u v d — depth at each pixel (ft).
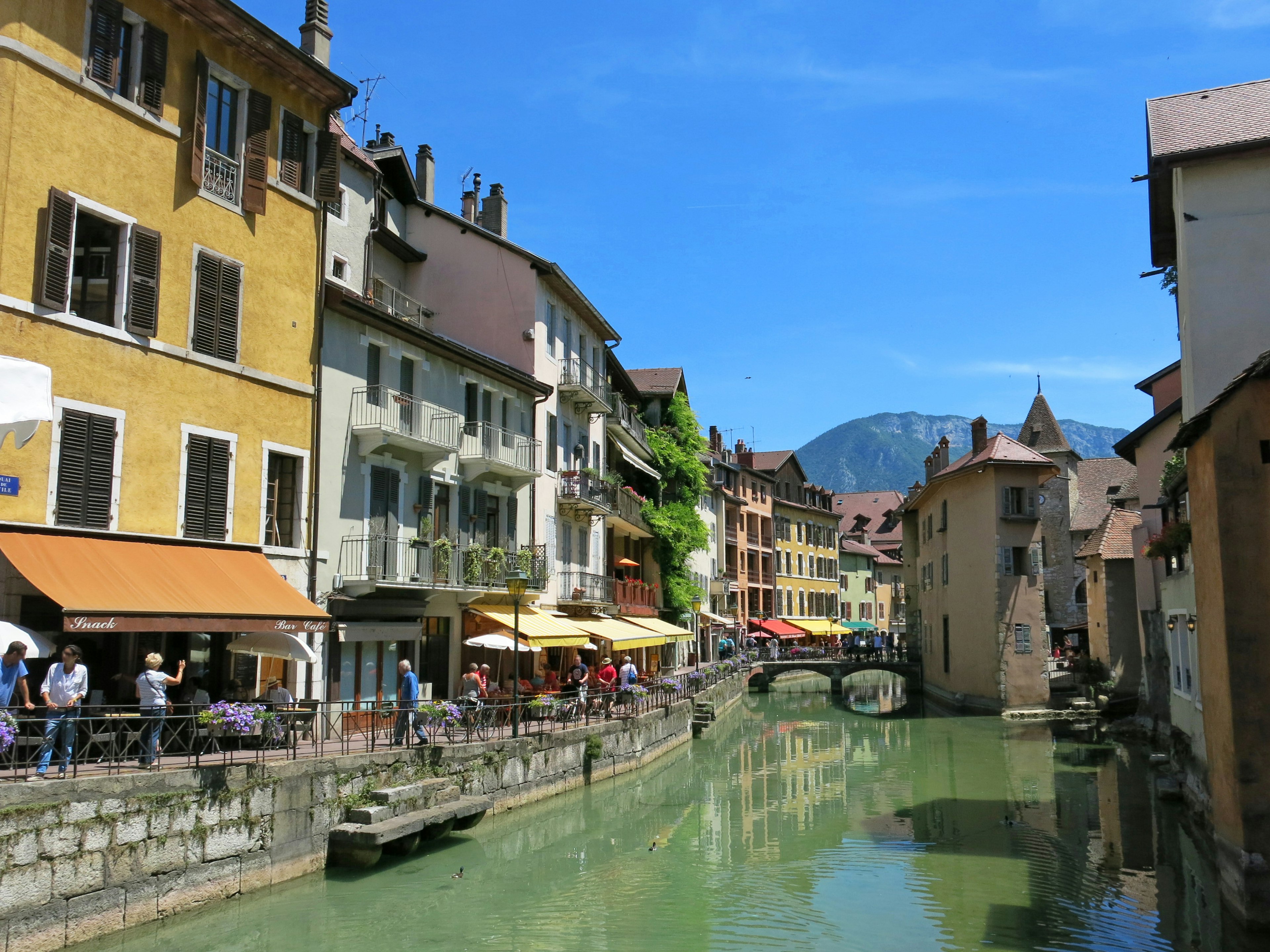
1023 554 130.82
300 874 44.47
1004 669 128.06
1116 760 87.61
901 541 341.62
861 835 60.44
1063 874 49.96
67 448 45.47
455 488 78.43
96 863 34.68
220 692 53.67
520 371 90.58
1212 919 41.14
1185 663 66.03
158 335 50.55
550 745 67.05
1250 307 57.62
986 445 147.13
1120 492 138.92
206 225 53.93
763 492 246.68
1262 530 38.37
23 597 44.65
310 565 59.93
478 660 80.02
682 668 160.45
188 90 53.06
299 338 60.34
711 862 53.21
